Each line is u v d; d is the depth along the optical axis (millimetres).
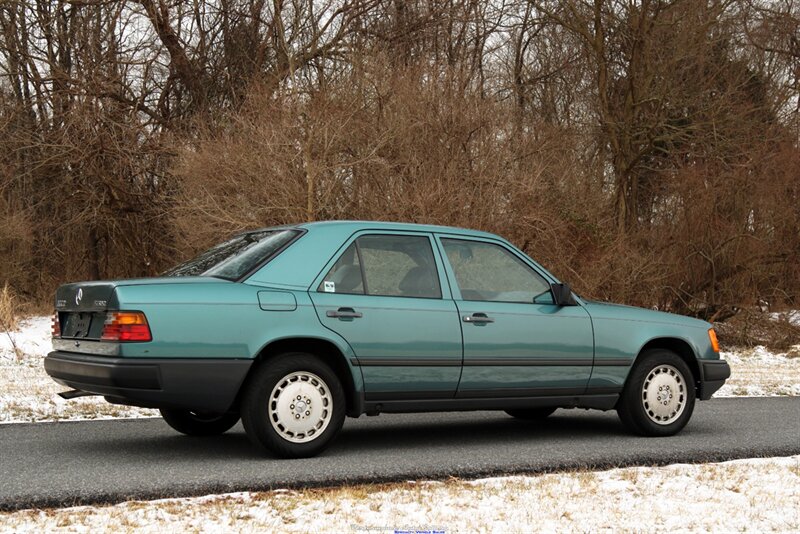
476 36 29000
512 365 7250
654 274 21141
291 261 6684
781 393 11711
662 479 5848
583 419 9125
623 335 7750
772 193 21109
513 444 7371
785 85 24328
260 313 6395
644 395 7812
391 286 6949
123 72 24375
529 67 29219
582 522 4719
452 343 7004
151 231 25203
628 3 24203
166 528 4496
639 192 25500
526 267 7574
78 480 5613
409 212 18297
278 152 18156
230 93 26125
